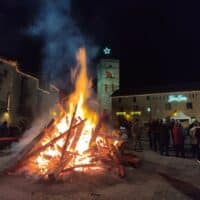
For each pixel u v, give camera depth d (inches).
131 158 345.1
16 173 282.7
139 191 229.8
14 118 1136.8
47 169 274.8
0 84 1062.4
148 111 2038.6
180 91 1935.3
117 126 816.9
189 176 302.5
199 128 486.0
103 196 213.3
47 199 204.4
